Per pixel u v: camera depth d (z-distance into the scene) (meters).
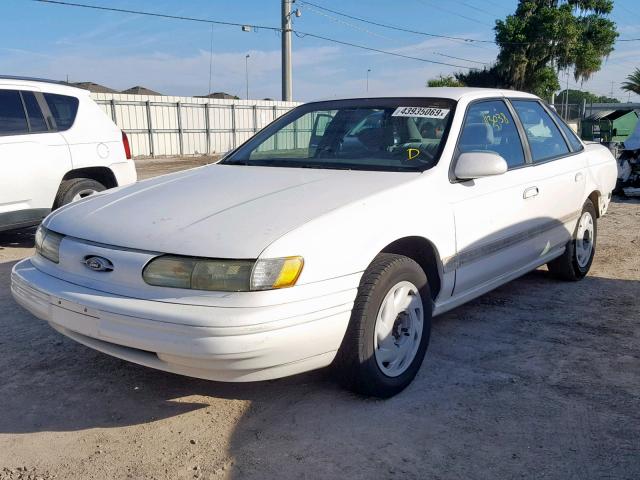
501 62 42.53
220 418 3.31
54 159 6.79
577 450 3.00
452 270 3.85
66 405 3.45
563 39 40.56
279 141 4.63
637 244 7.45
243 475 2.81
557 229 5.12
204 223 3.11
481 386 3.66
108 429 3.21
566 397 3.53
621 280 5.88
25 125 6.64
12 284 3.62
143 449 3.03
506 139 4.61
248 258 2.85
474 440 3.08
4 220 6.42
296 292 2.90
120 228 3.20
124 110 25.12
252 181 3.77
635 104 42.19
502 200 4.25
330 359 3.16
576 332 4.53
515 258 4.54
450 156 3.94
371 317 3.25
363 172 3.87
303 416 3.31
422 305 3.62
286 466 2.88
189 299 2.86
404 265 3.42
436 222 3.66
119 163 7.52
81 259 3.22
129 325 2.93
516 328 4.61
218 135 28.91
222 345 2.76
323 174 3.86
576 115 42.75
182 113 27.28
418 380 3.73
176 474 2.82
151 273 2.97
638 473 2.81
